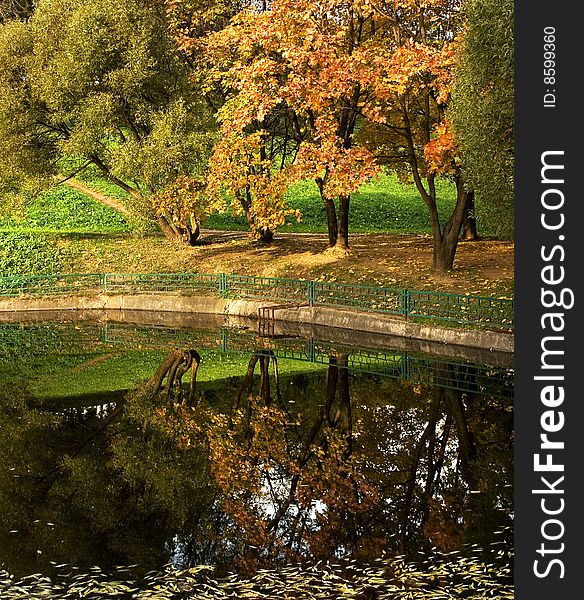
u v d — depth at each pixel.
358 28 31.77
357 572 12.07
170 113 35.44
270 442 19.33
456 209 31.05
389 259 34.50
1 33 37.91
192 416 21.56
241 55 34.19
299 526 14.32
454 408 20.88
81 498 16.11
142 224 36.81
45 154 39.00
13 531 14.34
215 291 34.75
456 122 24.30
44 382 25.33
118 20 35.91
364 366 25.53
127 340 31.00
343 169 29.36
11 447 19.34
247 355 28.00
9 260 39.00
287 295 32.72
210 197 34.75
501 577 11.62
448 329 26.86
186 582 11.86
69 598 11.35
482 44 23.08
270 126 39.12
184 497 16.11
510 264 31.98
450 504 14.91
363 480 16.56
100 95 35.91
